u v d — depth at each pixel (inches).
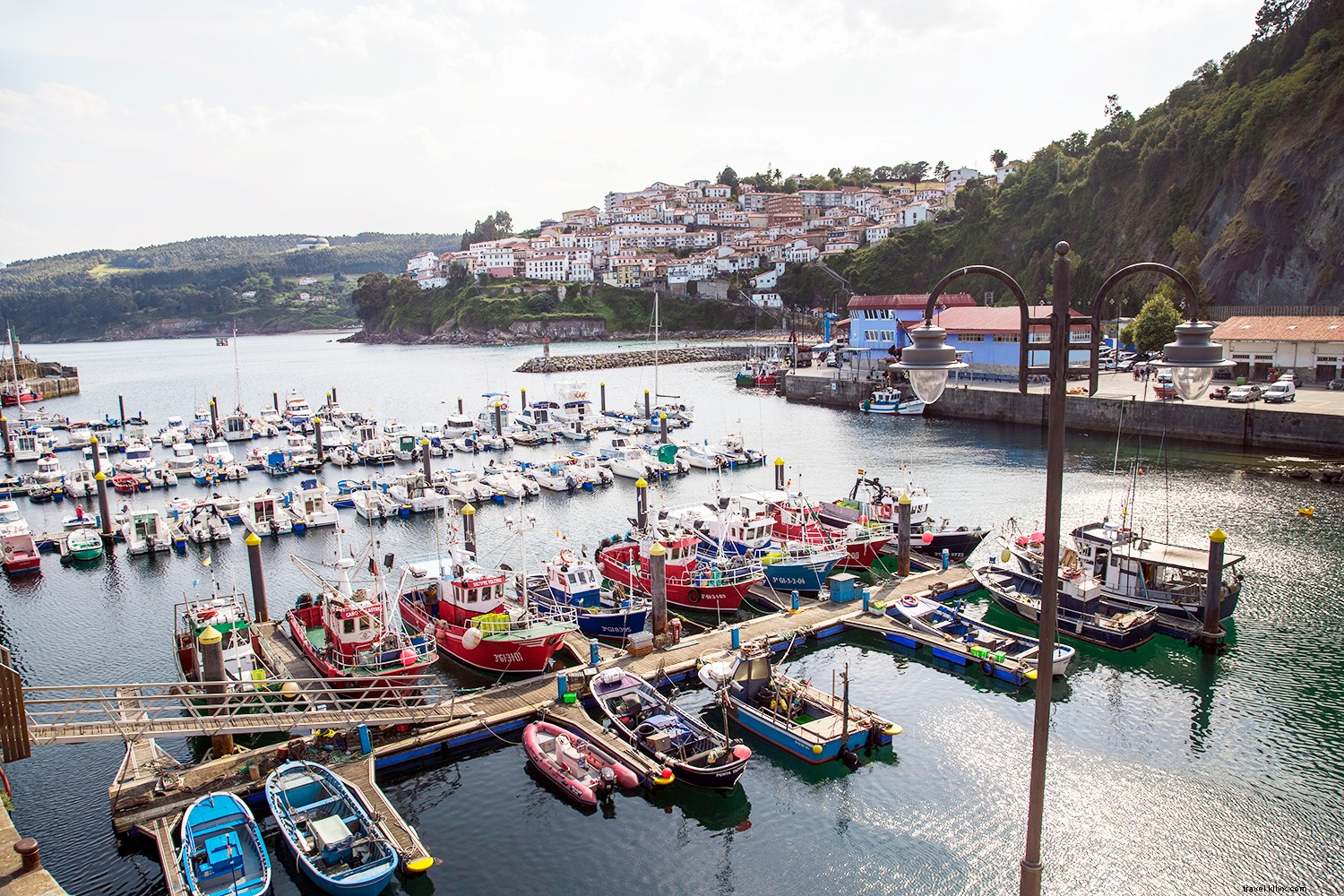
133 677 1603.1
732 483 3073.3
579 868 1031.6
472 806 1149.7
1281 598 1802.4
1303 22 6215.6
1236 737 1286.9
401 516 2716.5
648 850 1059.3
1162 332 4471.0
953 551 2071.9
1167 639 1624.0
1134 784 1170.0
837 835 1081.4
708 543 2025.1
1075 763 1220.5
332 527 2596.0
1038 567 1768.0
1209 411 3380.9
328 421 4539.9
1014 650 1562.5
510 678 1515.7
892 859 1035.3
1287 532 2226.9
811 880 1005.8
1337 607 1752.0
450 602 1658.5
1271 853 1032.2
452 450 3703.3
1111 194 7687.0
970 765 1223.5
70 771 1259.8
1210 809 1112.8
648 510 2512.3
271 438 4266.7
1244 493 2635.3
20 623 1877.5
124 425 4468.5
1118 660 1542.8
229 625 1480.1
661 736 1194.0
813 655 1594.5
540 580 1861.5
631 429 4074.8
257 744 1310.3
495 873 1024.2
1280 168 5339.6
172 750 1320.1
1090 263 6889.8
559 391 5137.8
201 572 2209.6
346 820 1023.6
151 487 3208.7
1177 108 7706.7
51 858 1052.5
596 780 1153.4
